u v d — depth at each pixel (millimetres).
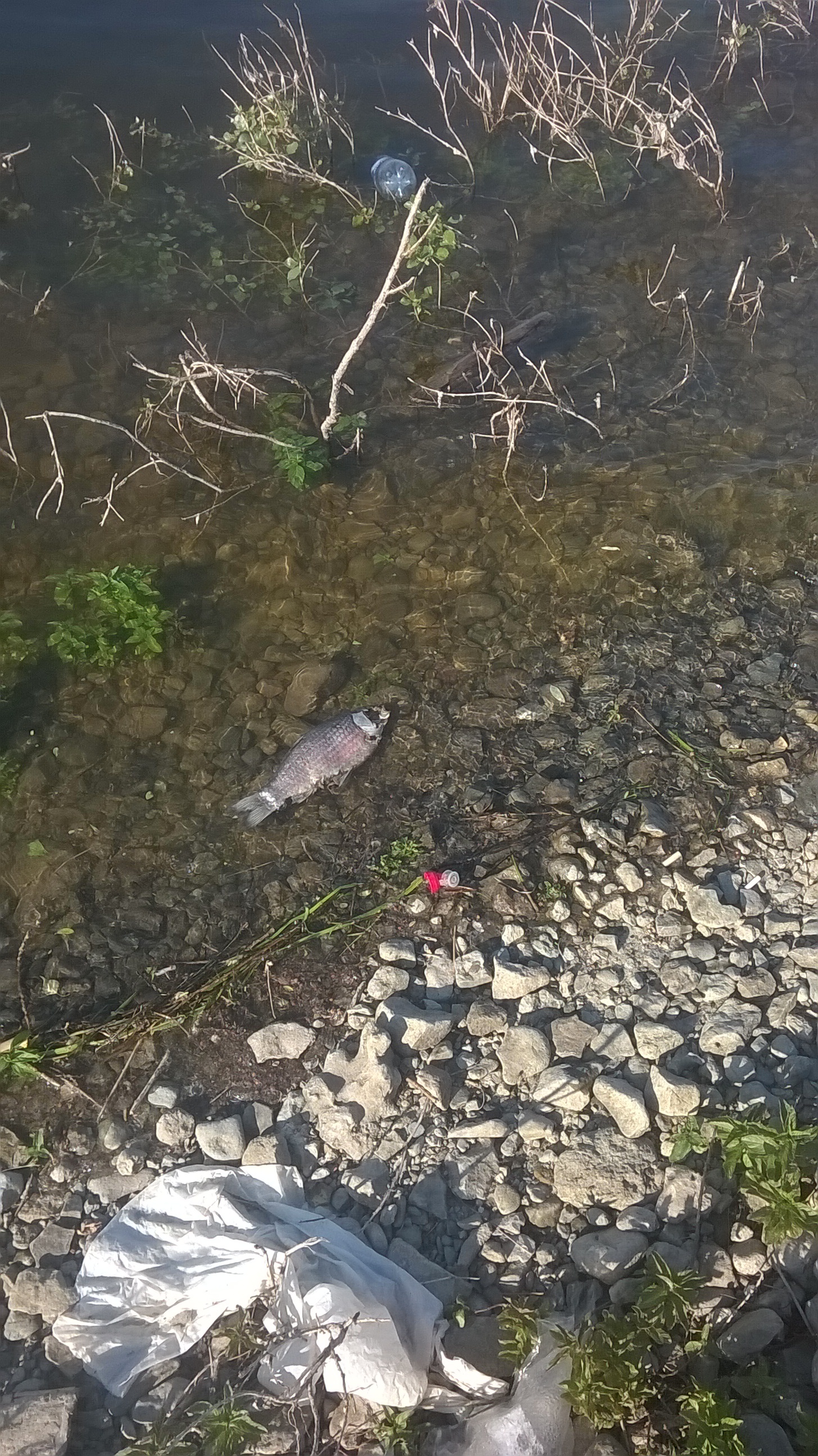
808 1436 1351
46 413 2266
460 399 2660
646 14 3646
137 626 2180
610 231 3092
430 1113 1684
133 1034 1775
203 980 1825
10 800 2049
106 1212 1643
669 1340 1447
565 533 2393
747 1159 1524
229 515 2455
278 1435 1441
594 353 2771
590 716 2105
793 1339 1461
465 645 2223
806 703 2096
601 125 3434
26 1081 1748
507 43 3725
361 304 2902
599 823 1941
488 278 2961
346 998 1804
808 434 2572
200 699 2176
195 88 3510
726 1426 1328
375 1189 1629
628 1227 1559
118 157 3281
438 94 3529
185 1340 1520
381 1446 1414
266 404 2652
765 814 1951
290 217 3131
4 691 2180
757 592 2285
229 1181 1635
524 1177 1631
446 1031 1744
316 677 2158
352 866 1942
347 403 2664
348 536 2412
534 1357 1451
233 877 1946
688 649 2195
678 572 2316
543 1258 1565
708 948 1817
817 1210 1479
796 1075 1683
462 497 2473
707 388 2682
